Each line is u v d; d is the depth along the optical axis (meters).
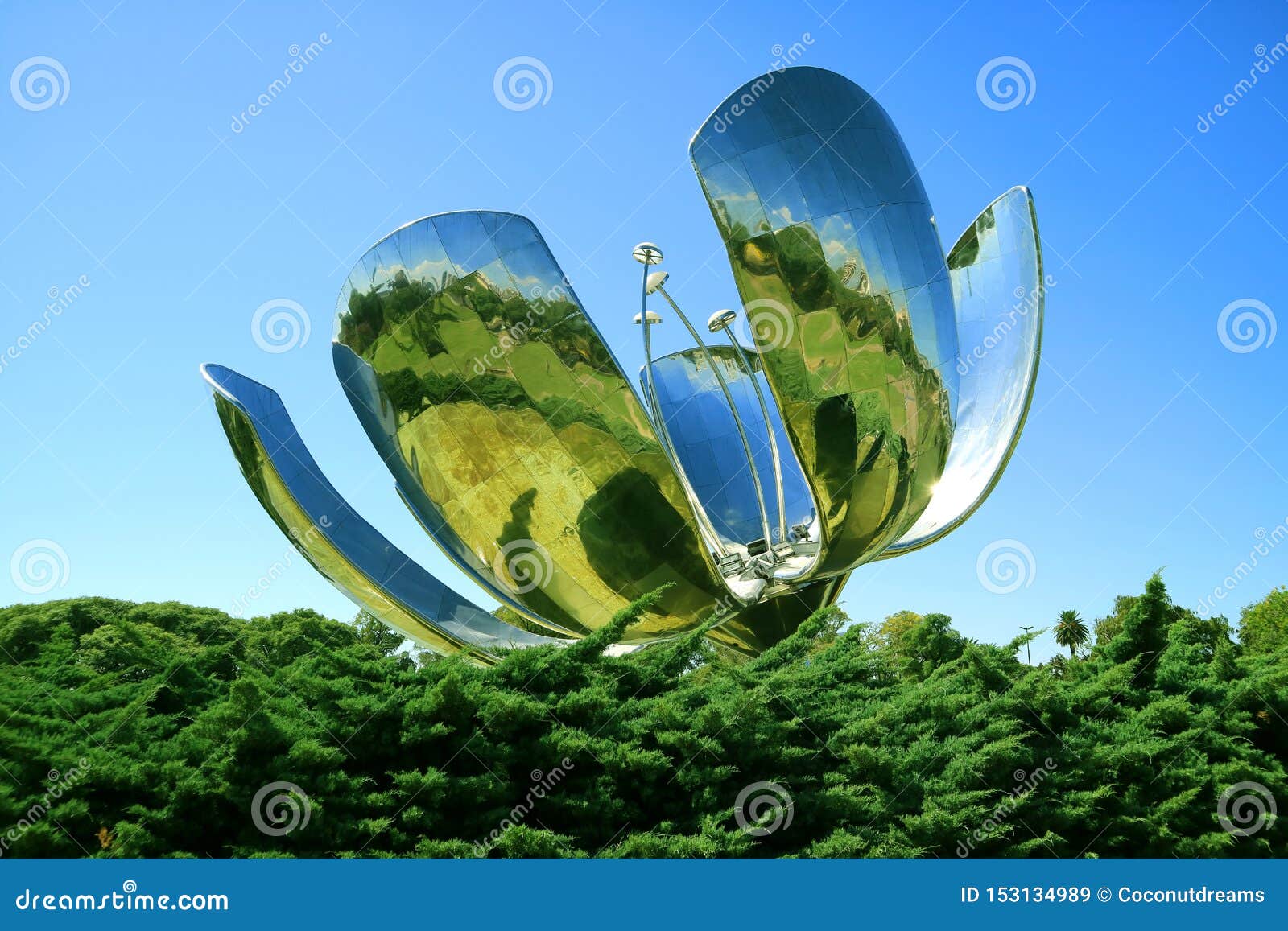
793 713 16.69
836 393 23.39
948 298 24.69
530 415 23.83
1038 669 18.45
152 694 15.39
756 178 22.84
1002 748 15.83
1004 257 31.34
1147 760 17.48
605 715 15.80
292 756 13.81
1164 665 20.39
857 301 23.08
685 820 15.21
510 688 16.47
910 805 15.68
